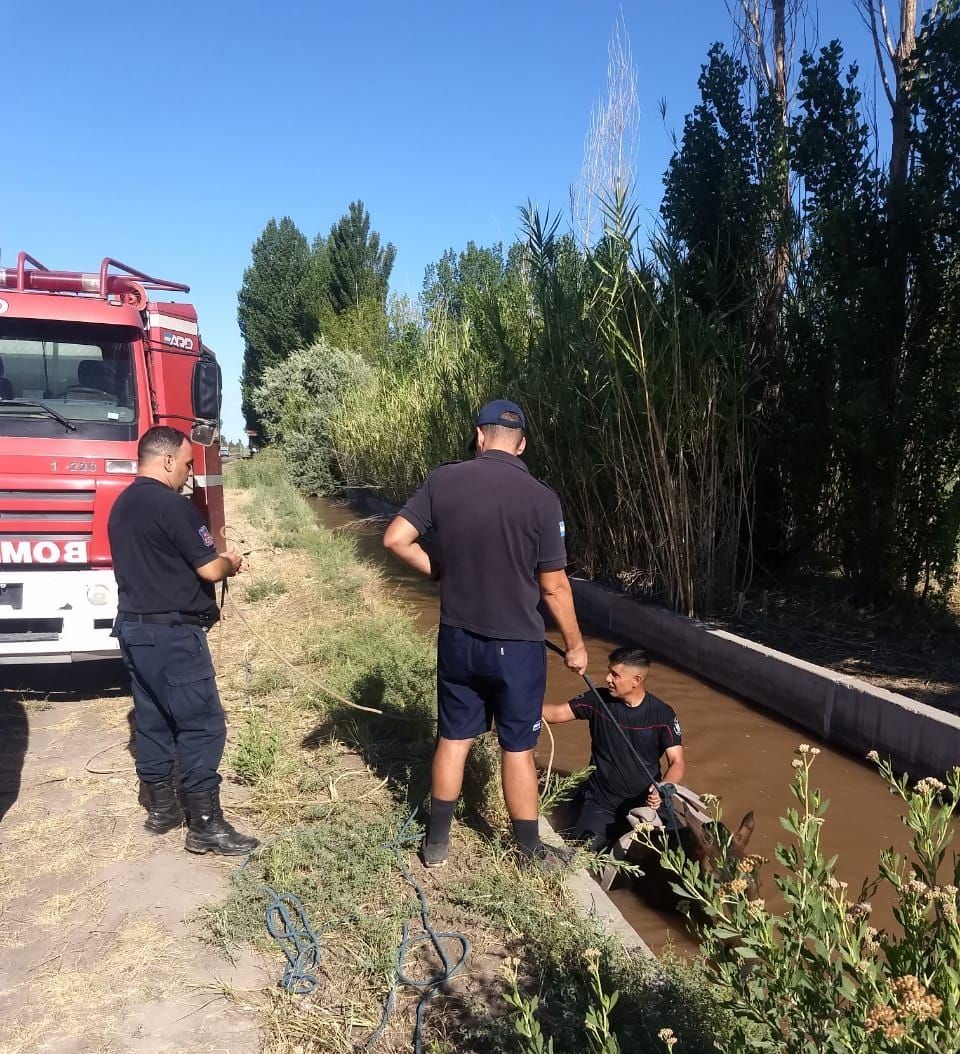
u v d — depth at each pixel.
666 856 2.28
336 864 3.55
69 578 5.34
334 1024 2.69
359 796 4.28
